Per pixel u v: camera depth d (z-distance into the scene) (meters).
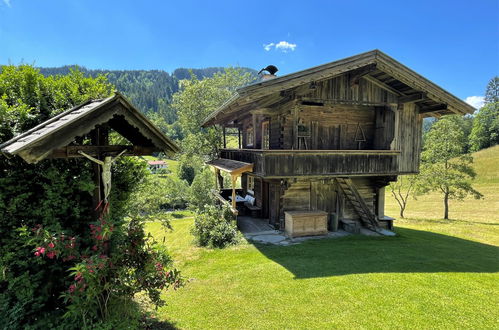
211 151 22.41
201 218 9.45
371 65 8.74
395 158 10.00
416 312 4.35
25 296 3.17
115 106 3.14
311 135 10.33
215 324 4.11
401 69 8.78
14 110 3.71
